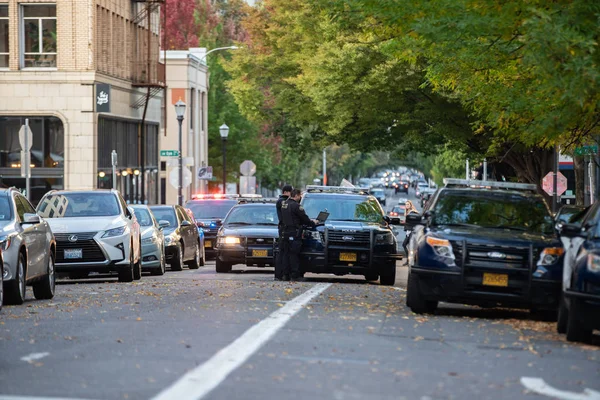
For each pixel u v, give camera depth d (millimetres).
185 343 27688
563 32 33250
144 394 20297
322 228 54938
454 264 37406
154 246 64500
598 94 36875
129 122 130000
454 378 23172
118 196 57969
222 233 67562
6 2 112125
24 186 113812
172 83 171000
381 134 104438
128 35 128125
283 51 122875
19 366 23906
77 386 21188
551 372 24781
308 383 21812
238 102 128375
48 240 44344
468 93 56781
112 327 31500
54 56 113125
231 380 21891
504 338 31203
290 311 36125
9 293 39906
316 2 59719
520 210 40562
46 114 113000
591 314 30703
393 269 55406
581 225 34375
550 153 95438
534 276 37125
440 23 37656
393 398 20406
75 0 112188
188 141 172000
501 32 37531
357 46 88500
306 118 113500
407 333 31297
